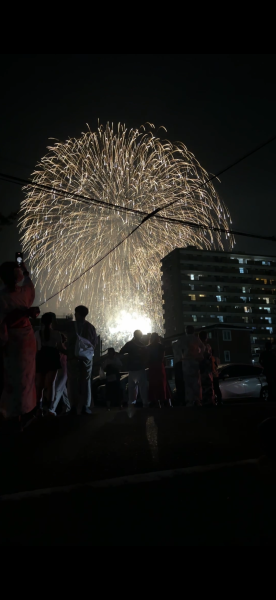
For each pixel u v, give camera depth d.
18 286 4.27
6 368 4.05
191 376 9.12
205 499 2.43
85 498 2.44
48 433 4.45
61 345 6.71
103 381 17.38
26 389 4.10
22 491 2.65
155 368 9.52
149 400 9.44
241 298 82.81
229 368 15.61
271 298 85.06
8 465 3.21
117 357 12.41
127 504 2.36
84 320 7.38
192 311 79.44
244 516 2.23
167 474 2.80
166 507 2.33
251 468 2.91
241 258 85.56
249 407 6.81
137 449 3.68
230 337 59.19
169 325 81.44
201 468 2.90
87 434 4.38
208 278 81.75
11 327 4.09
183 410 6.54
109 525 2.13
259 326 82.75
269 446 2.66
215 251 83.56
